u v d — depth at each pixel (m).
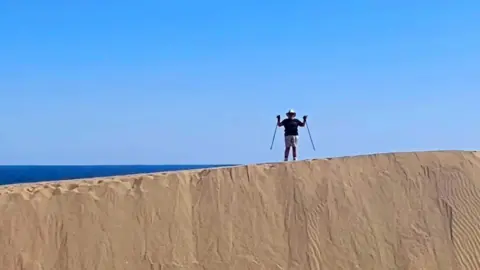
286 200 11.96
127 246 11.00
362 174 12.57
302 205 11.91
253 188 12.02
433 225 11.84
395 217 11.94
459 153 13.22
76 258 10.80
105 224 11.16
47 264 10.70
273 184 12.16
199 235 11.30
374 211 11.99
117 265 10.80
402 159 12.95
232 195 11.86
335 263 11.27
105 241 10.99
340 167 12.67
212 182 12.00
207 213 11.57
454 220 11.94
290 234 11.53
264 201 11.88
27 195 11.32
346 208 11.95
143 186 11.74
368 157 13.02
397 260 11.36
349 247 11.46
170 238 11.16
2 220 10.92
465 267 11.43
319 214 11.80
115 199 11.48
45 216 11.11
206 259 11.05
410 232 11.72
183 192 11.77
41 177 81.62
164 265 10.88
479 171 12.75
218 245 11.20
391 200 12.18
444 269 11.34
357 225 11.73
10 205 11.12
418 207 12.10
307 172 12.47
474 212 12.07
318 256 11.32
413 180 12.51
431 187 12.41
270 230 11.52
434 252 11.49
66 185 11.67
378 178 12.52
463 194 12.30
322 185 12.25
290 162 12.70
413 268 11.27
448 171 12.67
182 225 11.35
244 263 11.07
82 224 11.11
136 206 11.44
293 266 11.16
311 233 11.56
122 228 11.16
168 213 11.45
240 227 11.48
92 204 11.34
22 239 10.83
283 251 11.31
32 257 10.71
